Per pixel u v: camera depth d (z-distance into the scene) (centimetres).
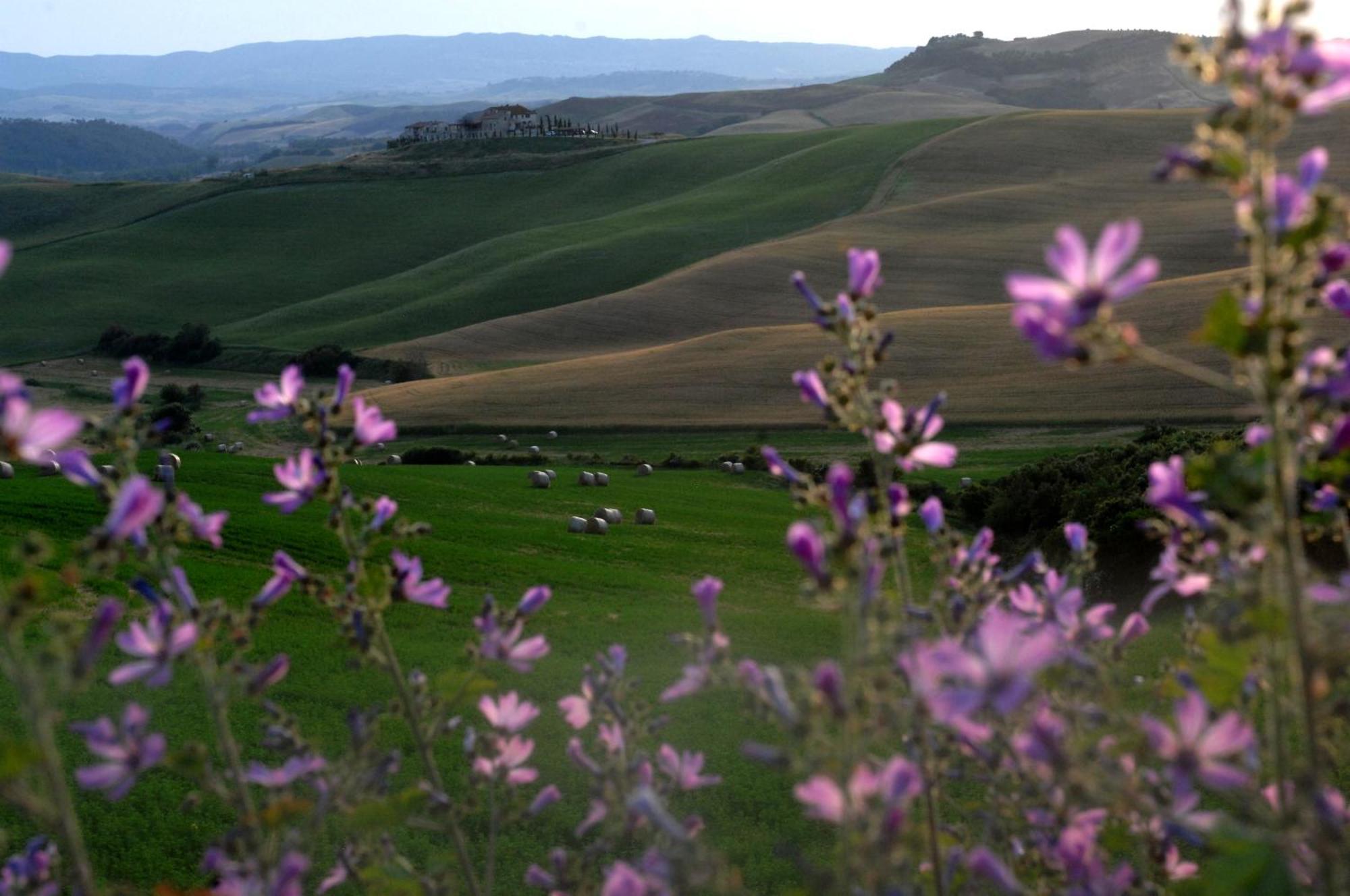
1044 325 213
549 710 1947
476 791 346
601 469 6347
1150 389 6506
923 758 302
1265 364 230
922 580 2658
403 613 2709
